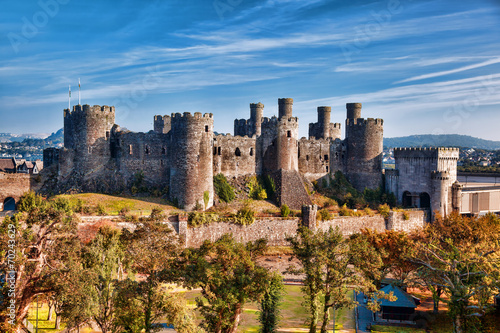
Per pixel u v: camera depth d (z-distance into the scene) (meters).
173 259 46.94
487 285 45.69
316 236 52.03
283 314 56.69
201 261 45.41
